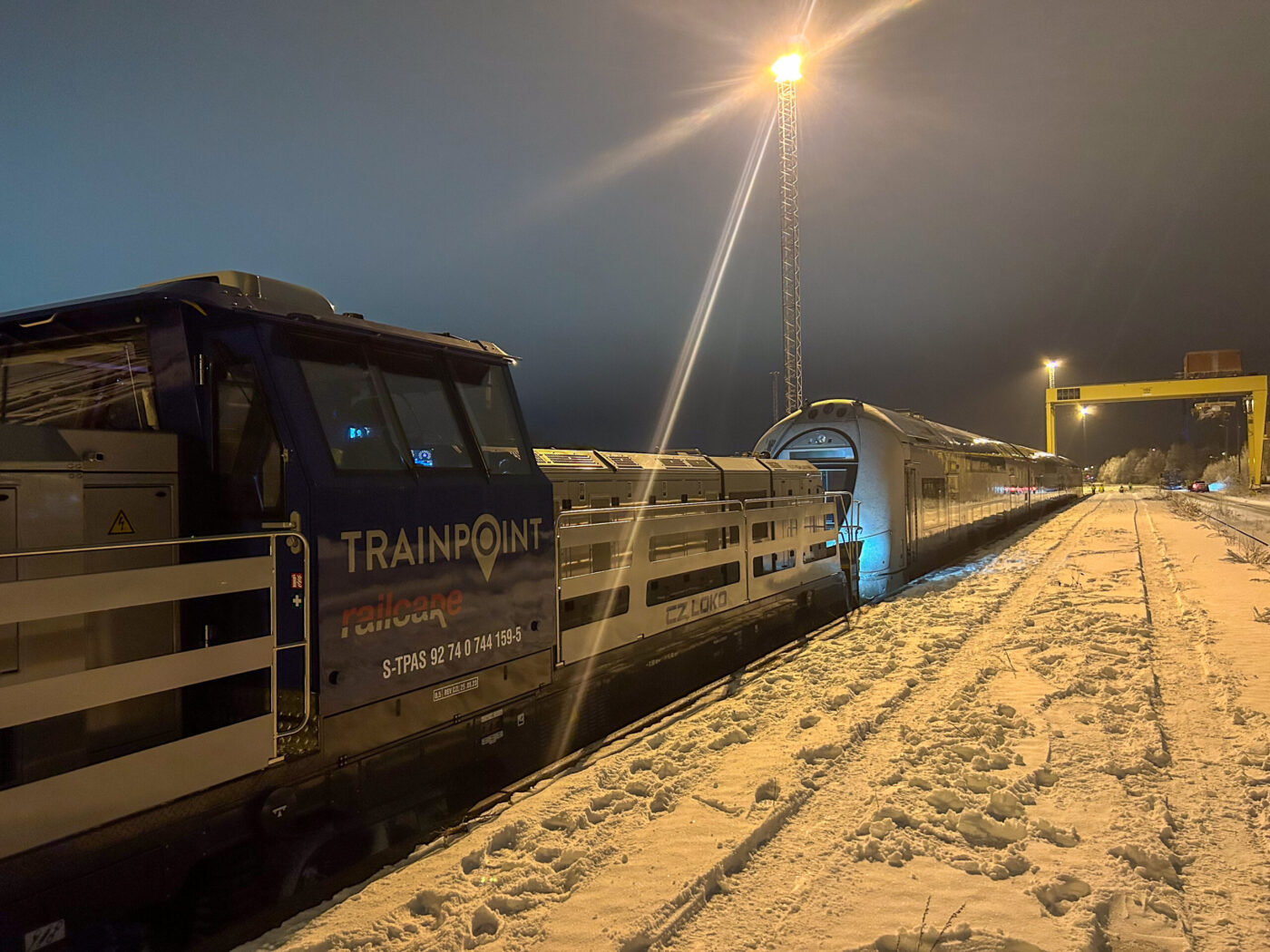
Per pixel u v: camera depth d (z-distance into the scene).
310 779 3.65
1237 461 71.44
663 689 7.15
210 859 3.44
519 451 5.40
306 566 3.56
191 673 3.15
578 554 6.21
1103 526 28.81
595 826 4.29
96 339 4.12
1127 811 4.37
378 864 4.00
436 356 4.76
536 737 5.33
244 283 4.28
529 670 5.14
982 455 23.20
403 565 4.10
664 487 8.27
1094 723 6.01
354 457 4.02
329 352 4.03
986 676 7.55
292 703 3.60
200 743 3.15
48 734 3.12
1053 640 9.04
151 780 2.99
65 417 4.24
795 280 26.86
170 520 3.74
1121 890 3.53
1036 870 3.76
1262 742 5.42
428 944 3.17
